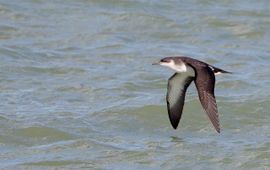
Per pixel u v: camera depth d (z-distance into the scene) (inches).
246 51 898.7
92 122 684.7
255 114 709.9
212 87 488.1
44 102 730.8
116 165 597.3
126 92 765.3
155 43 911.0
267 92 763.4
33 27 935.0
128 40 914.7
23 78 788.6
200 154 617.6
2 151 622.2
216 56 879.1
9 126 666.2
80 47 884.6
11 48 863.1
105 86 777.6
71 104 728.3
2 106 713.0
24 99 734.5
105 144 635.5
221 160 607.8
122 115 702.5
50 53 861.2
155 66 835.4
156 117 700.7
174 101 572.7
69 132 659.4
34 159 605.0
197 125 685.3
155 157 611.8
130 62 847.1
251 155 615.5
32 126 666.8
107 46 890.1
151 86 783.7
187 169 593.9
